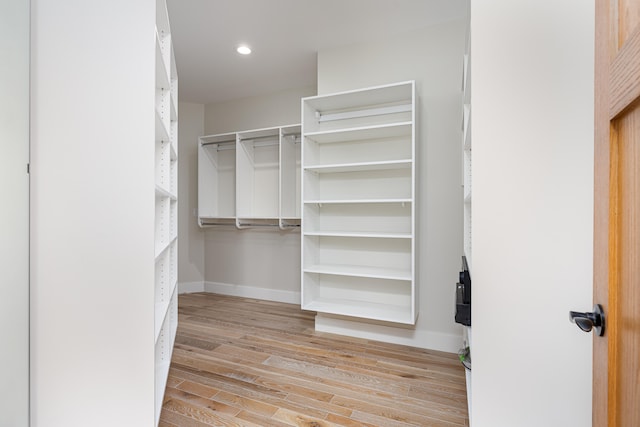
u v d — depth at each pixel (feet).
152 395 4.23
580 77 3.06
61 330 3.90
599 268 2.14
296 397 6.09
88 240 3.99
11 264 3.60
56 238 3.86
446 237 8.43
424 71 8.63
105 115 4.05
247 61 10.46
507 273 3.24
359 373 7.06
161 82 5.81
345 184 9.89
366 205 9.64
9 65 3.56
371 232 9.36
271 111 13.06
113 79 4.08
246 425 5.27
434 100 8.54
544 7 3.14
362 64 9.29
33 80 3.75
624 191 1.84
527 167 3.18
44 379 3.84
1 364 3.51
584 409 3.06
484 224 3.30
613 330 1.93
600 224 2.12
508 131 3.22
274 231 12.99
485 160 3.28
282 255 12.85
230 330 9.64
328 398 6.07
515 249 3.22
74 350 3.95
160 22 5.68
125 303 4.13
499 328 3.27
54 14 3.84
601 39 2.13
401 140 9.20
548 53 3.13
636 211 1.68
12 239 3.60
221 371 7.11
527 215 3.18
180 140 14.10
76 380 3.96
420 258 8.67
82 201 3.96
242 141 12.82
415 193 8.14
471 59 3.32
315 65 10.75
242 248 13.60
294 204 12.38
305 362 7.57
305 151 9.32
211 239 14.24
